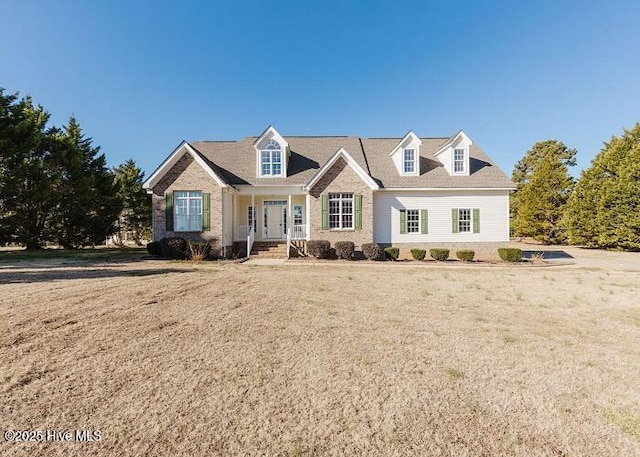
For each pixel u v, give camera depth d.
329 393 3.87
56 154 27.17
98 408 3.49
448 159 21.70
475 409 3.58
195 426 3.21
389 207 20.81
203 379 4.16
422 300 8.80
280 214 22.75
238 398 3.73
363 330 6.18
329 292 9.67
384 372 4.44
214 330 6.03
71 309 7.15
